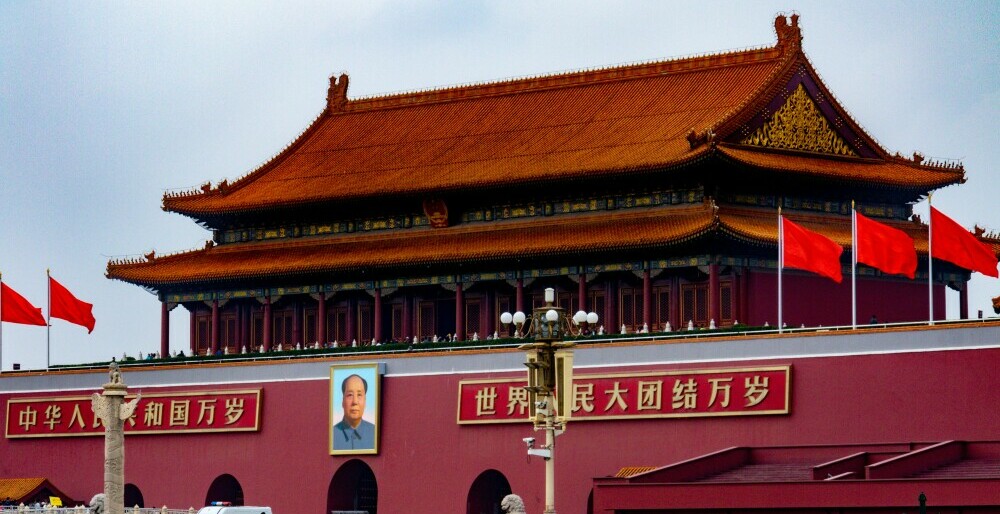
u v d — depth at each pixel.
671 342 143.62
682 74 171.38
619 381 145.12
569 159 164.00
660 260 157.00
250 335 181.62
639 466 143.25
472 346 157.12
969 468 123.38
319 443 160.25
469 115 181.00
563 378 107.44
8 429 176.88
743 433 139.38
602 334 150.12
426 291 172.00
